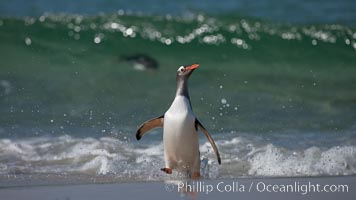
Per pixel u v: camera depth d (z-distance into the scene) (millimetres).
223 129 41656
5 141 36750
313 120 45219
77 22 69688
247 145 35812
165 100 52719
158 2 81875
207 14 74438
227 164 31547
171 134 29016
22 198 24047
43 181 27781
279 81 59375
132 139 38406
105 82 57375
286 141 37312
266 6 80812
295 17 76812
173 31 69250
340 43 68438
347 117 46531
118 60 62656
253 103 50688
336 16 76750
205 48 67250
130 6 80188
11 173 29609
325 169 29922
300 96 53812
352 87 58250
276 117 46094
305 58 66250
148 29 69188
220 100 51531
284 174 29359
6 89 53156
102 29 68688
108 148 35219
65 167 31156
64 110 47969
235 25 70875
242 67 63719
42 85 55188
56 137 38656
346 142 37000
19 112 46594
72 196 24406
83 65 61531
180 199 23875
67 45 65500
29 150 34844
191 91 54562
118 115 47094
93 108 49000
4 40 65500
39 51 63969
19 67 59844
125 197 24219
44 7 79188
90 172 30031
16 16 73312
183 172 30078
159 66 62406
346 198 23859
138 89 55812
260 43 68188
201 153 33844
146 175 29469
